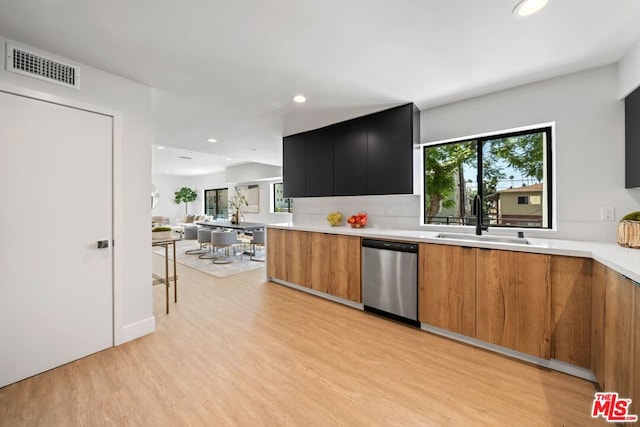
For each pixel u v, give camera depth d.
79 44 1.79
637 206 2.02
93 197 2.07
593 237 2.17
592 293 1.70
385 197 3.39
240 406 1.53
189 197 11.29
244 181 8.63
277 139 4.32
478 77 2.29
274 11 1.50
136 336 2.32
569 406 1.53
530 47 1.86
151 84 2.38
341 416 1.46
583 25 1.62
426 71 2.19
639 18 1.56
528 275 1.92
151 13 1.50
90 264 2.06
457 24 1.61
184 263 5.43
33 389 1.67
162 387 1.69
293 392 1.65
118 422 1.42
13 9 1.45
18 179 1.74
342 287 3.11
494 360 2.00
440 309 2.35
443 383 1.74
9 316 1.71
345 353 2.10
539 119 2.37
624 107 2.04
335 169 3.48
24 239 1.77
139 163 2.34
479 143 2.83
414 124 2.87
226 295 3.48
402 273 2.59
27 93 1.77
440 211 3.12
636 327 1.18
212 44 1.81
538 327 1.89
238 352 2.11
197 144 4.68
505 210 2.71
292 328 2.53
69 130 1.95
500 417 1.46
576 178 2.23
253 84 2.40
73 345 1.97
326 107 2.93
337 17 1.55
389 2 1.43
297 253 3.64
